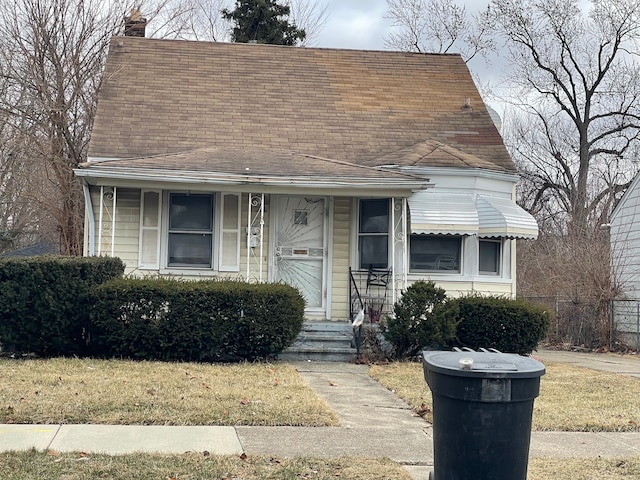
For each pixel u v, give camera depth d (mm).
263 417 8305
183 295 12258
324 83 18828
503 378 5355
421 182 13945
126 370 10789
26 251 28125
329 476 6398
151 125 16375
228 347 12500
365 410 9203
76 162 20375
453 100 18906
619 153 34906
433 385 5613
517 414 5445
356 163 16141
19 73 20266
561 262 23281
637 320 19062
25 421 7785
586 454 7613
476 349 13945
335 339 14016
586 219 30156
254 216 15305
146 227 14875
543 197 37312
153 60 18547
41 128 20359
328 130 17156
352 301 15234
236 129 16734
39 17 19797
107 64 17984
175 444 7172
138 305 12172
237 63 19062
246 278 15109
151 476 6156
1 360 11609
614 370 14391
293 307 12648
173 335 12195
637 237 20562
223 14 36188
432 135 17406
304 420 8305
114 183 13781
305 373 12031
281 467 6566
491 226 15047
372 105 18281
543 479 6617
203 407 8570
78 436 7297
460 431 5453
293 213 15500
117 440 7215
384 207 15312
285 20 36406
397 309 13422
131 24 21047
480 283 15680
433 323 13219
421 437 7926
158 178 13531
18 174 22203
